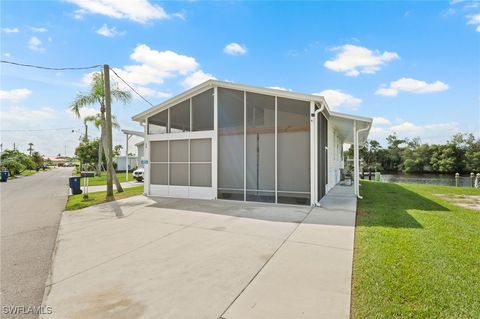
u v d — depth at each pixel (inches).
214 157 370.9
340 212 274.1
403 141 1708.9
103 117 562.6
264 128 340.2
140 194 447.5
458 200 353.7
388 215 251.3
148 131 438.9
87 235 209.8
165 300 107.6
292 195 322.3
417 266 132.0
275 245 173.9
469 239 173.9
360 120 361.1
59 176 1131.3
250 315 95.3
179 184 404.5
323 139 377.7
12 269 143.5
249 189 347.9
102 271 138.7
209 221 245.1
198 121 388.5
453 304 98.6
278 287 116.2
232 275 129.6
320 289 113.2
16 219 275.6
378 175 812.0
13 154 1362.0
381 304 99.6
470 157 1382.9
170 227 227.3
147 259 154.4
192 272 134.3
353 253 155.5
